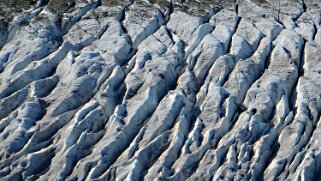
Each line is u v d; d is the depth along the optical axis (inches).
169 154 3801.7
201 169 3732.8
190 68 4330.7
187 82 4197.8
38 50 4475.9
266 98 4060.0
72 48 4495.6
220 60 4296.3
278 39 4510.3
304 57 4379.9
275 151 3843.5
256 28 4598.9
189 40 4530.0
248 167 3725.4
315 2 4859.7
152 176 3713.1
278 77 4190.5
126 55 4463.6
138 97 4119.1
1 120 4047.7
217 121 3961.6
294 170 3698.3
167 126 3956.7
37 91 4195.4
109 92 4153.5
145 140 3890.3
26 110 4050.2
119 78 4264.3
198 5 4813.0
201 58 4362.7
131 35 4586.6
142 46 4490.7
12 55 4453.7
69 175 3764.8
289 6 4808.1
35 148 3900.1
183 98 4060.0
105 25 4650.6
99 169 3762.3
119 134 3902.6
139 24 4643.2
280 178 3676.2
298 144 3804.1
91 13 4771.2
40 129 3966.5
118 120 3976.4
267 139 3853.3
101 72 4284.0
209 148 3838.6
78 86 4183.1
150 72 4232.3
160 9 4783.5
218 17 4704.7
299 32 4589.1
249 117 3956.7
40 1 4886.8
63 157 3814.0
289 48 4426.7
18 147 3895.2
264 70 4311.0
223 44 4475.9
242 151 3794.3
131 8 4795.8
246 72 4227.4
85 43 4552.2
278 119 3973.9
